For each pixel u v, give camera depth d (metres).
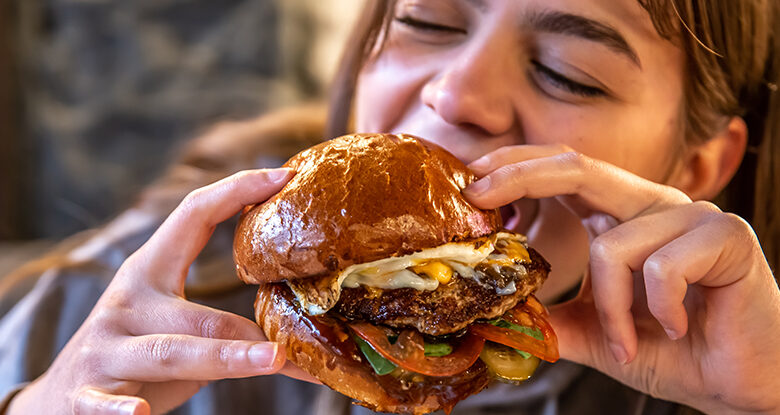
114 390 0.40
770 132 0.56
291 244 0.35
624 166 0.46
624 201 0.42
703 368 0.44
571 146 0.45
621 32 0.43
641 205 0.42
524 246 0.40
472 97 0.44
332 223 0.35
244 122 0.78
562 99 0.45
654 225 0.41
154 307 0.40
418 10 0.47
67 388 0.41
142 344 0.39
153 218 0.69
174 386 0.45
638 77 0.45
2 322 0.68
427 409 0.37
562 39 0.43
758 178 0.57
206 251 0.65
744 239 0.41
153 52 1.74
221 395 0.62
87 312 0.64
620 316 0.42
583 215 0.45
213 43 1.72
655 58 0.45
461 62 0.45
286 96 1.70
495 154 0.41
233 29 1.70
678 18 0.44
